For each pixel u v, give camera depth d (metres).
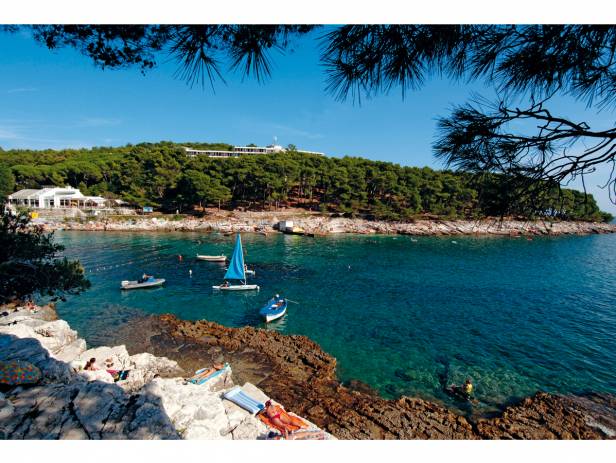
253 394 12.31
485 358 18.25
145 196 86.19
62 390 9.03
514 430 12.02
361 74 3.56
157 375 14.89
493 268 43.34
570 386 15.52
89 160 106.00
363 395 14.18
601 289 34.19
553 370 17.06
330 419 12.31
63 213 73.81
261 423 10.52
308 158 98.75
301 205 93.88
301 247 56.44
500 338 21.08
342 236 72.62
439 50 3.46
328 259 46.53
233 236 66.62
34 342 13.16
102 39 4.19
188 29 3.53
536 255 55.25
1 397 8.30
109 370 13.65
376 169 89.31
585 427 12.31
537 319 24.78
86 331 20.64
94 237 60.47
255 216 81.88
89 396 8.87
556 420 12.70
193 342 19.03
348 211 83.94
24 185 86.75
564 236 87.00
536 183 3.74
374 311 25.81
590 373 16.84
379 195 94.38
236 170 82.69
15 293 7.51
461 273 39.72
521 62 3.43
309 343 19.14
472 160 3.85
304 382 14.91
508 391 14.98
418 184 87.38
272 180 81.44
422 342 20.25
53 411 8.23
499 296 30.70
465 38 3.36
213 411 10.05
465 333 21.78
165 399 9.88
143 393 9.45
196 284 32.47
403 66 3.48
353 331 21.78
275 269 39.72
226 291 30.38
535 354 18.89
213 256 43.53
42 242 7.94
